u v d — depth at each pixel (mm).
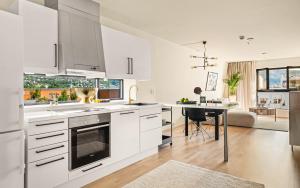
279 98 8914
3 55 1761
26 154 1984
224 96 9852
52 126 2174
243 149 3908
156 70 5207
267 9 3434
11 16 1817
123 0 3096
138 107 3324
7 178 1778
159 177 2682
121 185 2504
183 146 4129
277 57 8641
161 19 3953
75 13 2811
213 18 3881
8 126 1785
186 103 4531
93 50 2955
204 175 2727
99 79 3828
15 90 1832
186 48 6559
